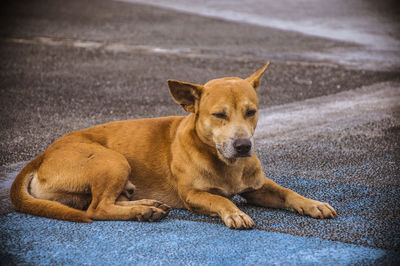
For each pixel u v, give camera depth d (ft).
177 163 16.10
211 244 13.23
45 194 16.10
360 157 21.61
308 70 42.88
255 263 12.01
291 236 13.65
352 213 15.29
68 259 12.48
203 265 11.96
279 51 50.88
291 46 53.47
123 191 16.34
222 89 15.30
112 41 54.08
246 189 16.16
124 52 49.21
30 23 62.08
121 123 17.87
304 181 18.66
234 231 14.14
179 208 16.65
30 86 35.83
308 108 31.53
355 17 71.82
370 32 61.31
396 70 42.86
